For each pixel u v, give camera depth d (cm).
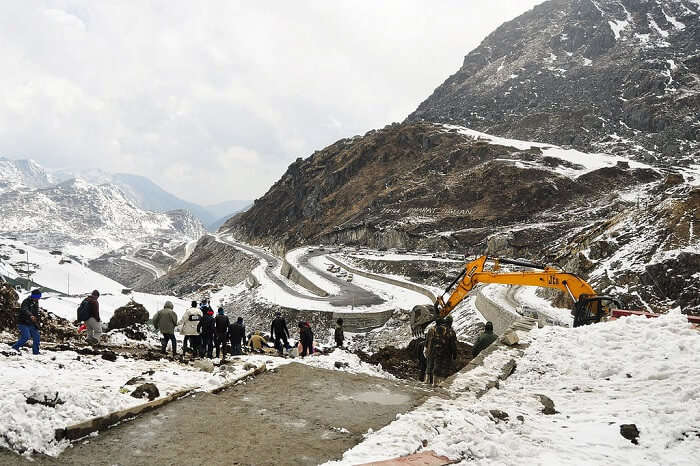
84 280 8150
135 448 647
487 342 1309
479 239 8081
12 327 1641
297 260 9381
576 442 684
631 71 15288
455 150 11519
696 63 14175
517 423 740
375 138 14100
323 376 1052
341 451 670
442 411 799
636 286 3116
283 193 16375
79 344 1532
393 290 6569
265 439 701
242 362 1142
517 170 9500
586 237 4797
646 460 626
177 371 1048
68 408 685
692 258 2992
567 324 3164
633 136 12012
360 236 10250
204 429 723
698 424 691
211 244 16975
